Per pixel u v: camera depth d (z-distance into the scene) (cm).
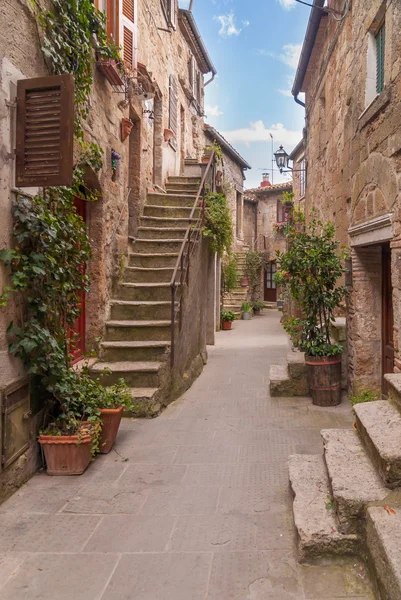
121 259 748
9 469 353
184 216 927
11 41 351
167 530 299
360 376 581
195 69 1554
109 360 640
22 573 257
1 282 341
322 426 516
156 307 695
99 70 609
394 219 418
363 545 255
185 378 714
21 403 369
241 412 582
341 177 676
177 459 425
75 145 506
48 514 324
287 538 286
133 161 886
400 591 192
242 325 1867
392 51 423
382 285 575
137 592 239
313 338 620
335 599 229
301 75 1029
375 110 466
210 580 247
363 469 298
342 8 670
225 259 2095
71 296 445
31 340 361
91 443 403
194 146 1600
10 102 348
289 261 619
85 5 466
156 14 1037
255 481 373
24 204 363
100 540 289
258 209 2725
